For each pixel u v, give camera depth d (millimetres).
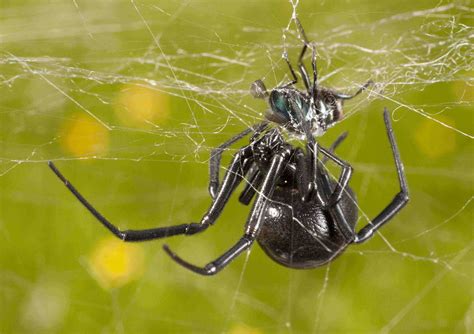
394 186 207
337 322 203
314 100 172
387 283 204
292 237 175
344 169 171
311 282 206
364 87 173
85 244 206
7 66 206
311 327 203
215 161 176
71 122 205
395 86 199
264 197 174
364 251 206
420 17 207
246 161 177
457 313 202
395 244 206
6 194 207
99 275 205
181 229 173
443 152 206
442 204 206
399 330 201
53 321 203
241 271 207
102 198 207
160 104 204
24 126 205
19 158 205
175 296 205
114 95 206
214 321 204
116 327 203
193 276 206
